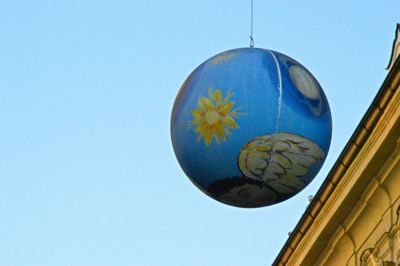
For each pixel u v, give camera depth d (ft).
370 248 89.40
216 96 55.93
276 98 55.62
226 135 55.52
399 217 84.12
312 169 56.80
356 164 85.46
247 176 56.24
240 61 56.65
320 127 56.65
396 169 83.20
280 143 55.57
